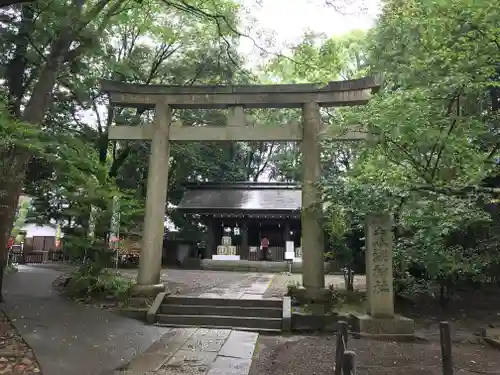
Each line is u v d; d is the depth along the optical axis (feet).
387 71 35.81
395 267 36.58
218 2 37.88
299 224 88.28
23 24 32.12
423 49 28.89
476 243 33.47
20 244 78.07
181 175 91.35
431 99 26.68
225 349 25.52
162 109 39.65
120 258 71.10
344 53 51.03
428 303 39.19
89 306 34.94
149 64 61.62
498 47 24.14
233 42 47.09
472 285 38.27
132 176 83.35
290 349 26.40
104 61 43.86
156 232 37.96
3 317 28.07
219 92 39.24
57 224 78.74
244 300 35.42
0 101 23.62
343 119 31.48
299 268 73.92
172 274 63.21
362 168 32.60
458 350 26.40
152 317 32.89
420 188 26.91
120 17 39.11
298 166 87.71
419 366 22.40
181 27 53.42
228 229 86.48
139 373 20.27
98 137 57.88
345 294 38.42
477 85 24.97
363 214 30.73
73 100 52.34
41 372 19.11
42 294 37.96
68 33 32.01
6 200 30.50
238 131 38.88
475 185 26.71
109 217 40.88
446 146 26.53
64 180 39.40
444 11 24.36
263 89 38.63
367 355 24.57
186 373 20.51
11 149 28.02
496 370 21.85
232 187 91.56
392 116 25.18
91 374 19.74
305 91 38.14
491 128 30.45
